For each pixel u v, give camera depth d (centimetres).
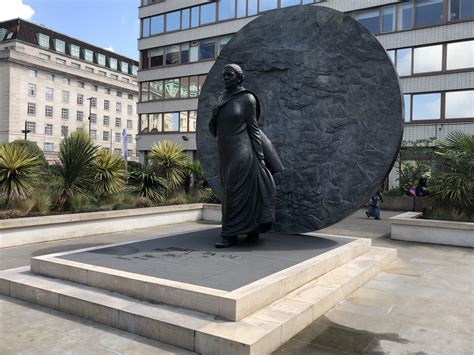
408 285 603
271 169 681
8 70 5212
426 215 1091
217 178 834
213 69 852
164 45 3228
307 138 751
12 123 5253
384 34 2289
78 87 6112
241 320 396
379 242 989
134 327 412
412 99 2236
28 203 967
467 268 716
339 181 720
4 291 533
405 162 1959
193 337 373
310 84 754
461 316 475
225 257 578
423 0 2189
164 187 1440
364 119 700
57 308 477
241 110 630
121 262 544
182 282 450
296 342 397
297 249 643
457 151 1091
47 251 818
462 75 2084
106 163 1221
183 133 3169
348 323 448
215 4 2972
